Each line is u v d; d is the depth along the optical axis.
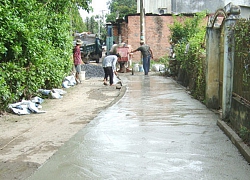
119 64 19.81
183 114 7.54
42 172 4.25
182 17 22.77
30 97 9.46
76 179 4.01
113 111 7.99
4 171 4.30
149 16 25.19
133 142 5.42
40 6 9.98
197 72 10.00
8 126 6.79
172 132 6.00
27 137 5.95
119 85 13.34
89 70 19.47
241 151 4.81
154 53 25.53
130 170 4.23
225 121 6.42
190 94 10.54
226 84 6.40
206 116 7.32
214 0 31.17
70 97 10.64
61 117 7.65
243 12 12.30
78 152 4.98
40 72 9.43
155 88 12.20
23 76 8.47
